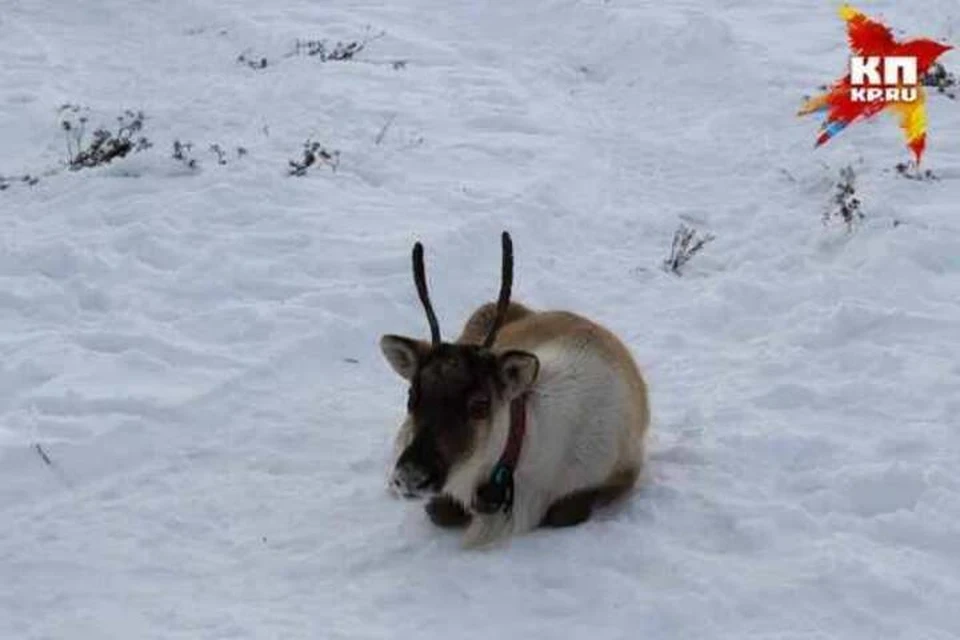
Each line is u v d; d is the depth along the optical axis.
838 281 13.77
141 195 16.47
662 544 8.71
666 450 10.29
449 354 8.28
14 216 16.02
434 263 14.21
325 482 9.91
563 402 8.91
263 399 11.38
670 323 13.48
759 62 23.73
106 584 8.45
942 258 14.52
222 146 18.64
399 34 26.67
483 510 8.70
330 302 13.20
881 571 8.23
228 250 14.54
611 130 21.23
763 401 11.22
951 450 10.13
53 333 12.45
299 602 8.21
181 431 10.71
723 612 7.98
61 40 26.09
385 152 18.53
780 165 18.78
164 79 23.22
